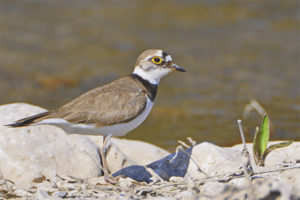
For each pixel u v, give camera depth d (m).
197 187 6.44
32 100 15.81
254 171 7.11
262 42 21.94
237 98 15.97
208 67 19.08
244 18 25.47
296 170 6.88
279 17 25.41
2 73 18.31
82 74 18.41
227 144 12.43
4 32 23.28
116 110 8.12
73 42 22.17
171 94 16.47
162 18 25.88
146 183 7.81
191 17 25.98
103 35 23.14
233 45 21.66
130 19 25.75
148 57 8.94
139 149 10.46
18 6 27.88
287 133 13.01
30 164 7.96
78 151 8.65
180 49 21.16
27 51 20.95
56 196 6.98
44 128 8.58
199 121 14.17
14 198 7.15
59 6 28.17
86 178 8.30
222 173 7.36
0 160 7.91
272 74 18.22
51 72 18.50
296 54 20.38
